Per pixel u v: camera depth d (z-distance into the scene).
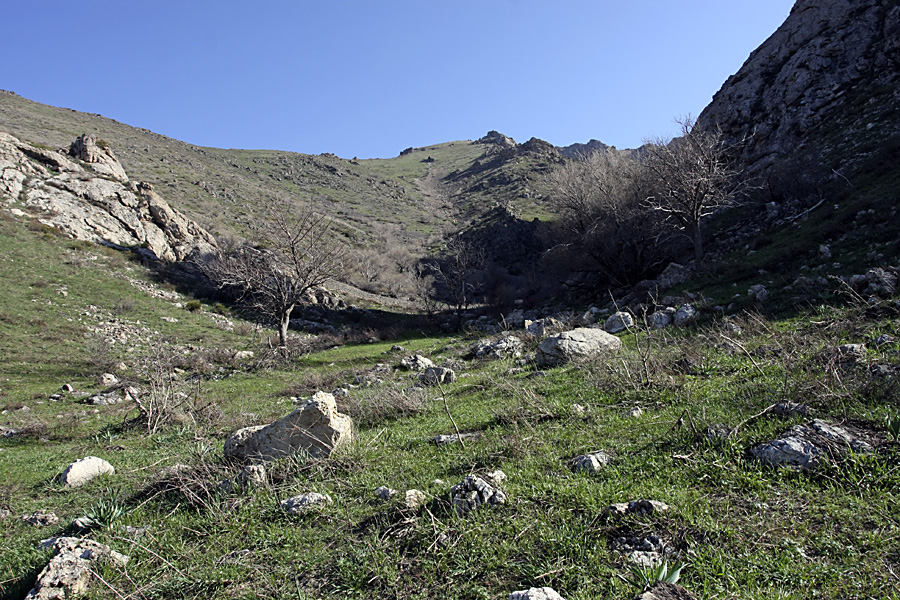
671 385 7.09
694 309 14.05
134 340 25.61
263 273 29.78
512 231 60.25
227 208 62.28
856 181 21.50
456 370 14.42
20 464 9.12
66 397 16.34
